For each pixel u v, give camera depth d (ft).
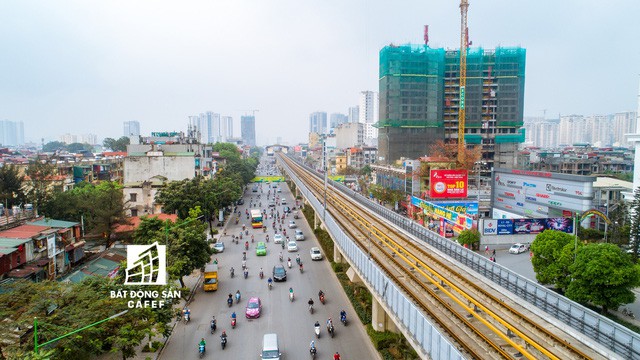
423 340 80.53
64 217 221.25
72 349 83.10
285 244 244.63
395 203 332.60
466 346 81.92
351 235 181.68
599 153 505.25
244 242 249.75
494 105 510.58
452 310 97.19
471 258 127.75
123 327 93.50
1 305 87.51
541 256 146.41
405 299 90.22
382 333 125.18
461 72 441.27
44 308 88.74
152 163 320.70
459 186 272.51
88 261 171.32
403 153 497.05
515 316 94.48
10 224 152.05
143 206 274.77
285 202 401.90
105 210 197.47
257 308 144.25
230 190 328.90
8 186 214.48
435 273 120.06
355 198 310.65
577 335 81.15
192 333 131.64
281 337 128.47
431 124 498.69
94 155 517.55
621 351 72.59
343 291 167.53
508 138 506.07
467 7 438.81
